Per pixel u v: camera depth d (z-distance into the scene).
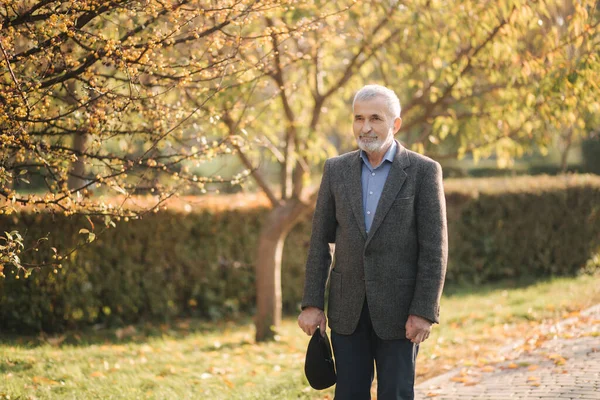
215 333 8.20
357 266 3.27
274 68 5.89
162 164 4.32
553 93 5.80
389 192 3.24
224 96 5.69
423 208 3.24
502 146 7.18
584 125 6.40
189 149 5.16
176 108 4.47
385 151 3.33
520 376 4.93
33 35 3.88
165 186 4.47
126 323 8.49
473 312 8.24
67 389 5.04
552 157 23.47
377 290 3.22
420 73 7.85
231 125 5.94
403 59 7.64
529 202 10.84
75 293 8.05
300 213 7.62
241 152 7.09
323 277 3.40
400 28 6.77
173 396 5.02
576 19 5.46
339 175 3.38
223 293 9.14
